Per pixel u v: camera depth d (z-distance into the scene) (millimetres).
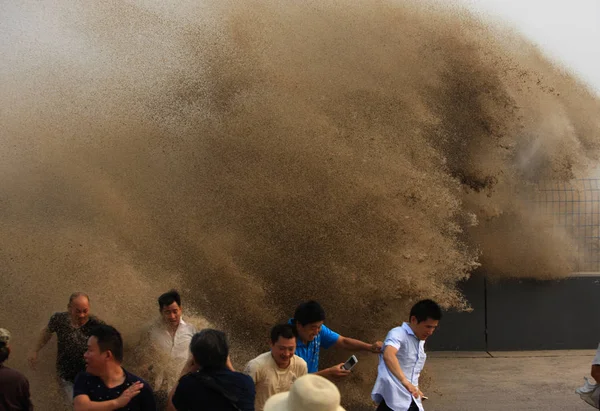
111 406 4094
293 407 3457
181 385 3957
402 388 5328
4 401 4793
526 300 9781
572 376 8594
